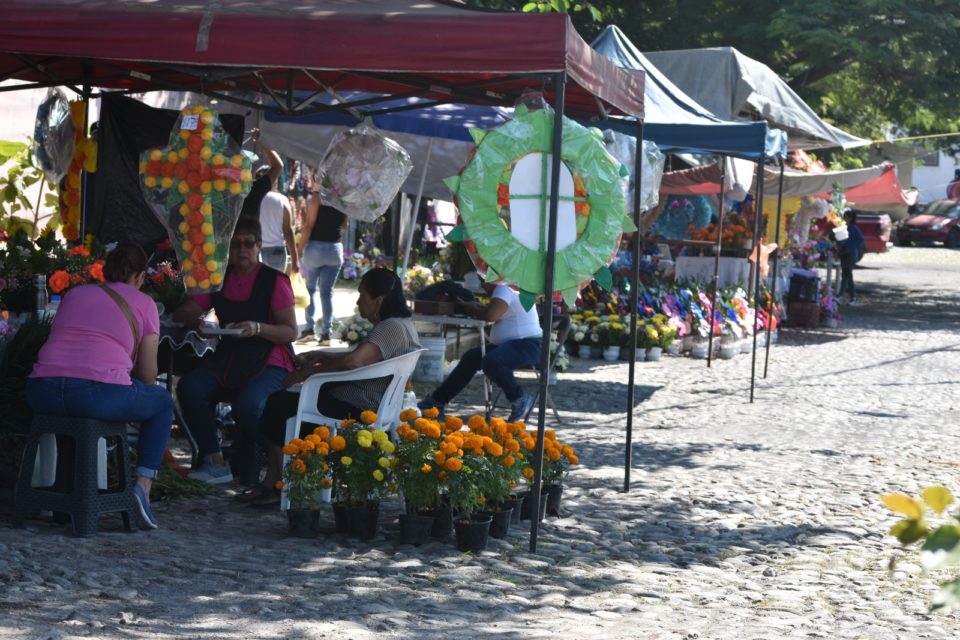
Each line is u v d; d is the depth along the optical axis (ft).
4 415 21.49
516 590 18.85
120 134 32.22
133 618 15.98
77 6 20.53
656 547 22.49
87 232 31.81
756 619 17.87
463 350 49.73
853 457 33.50
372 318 24.23
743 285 62.85
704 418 39.55
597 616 17.61
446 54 19.89
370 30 19.94
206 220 23.43
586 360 53.26
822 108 85.30
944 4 80.89
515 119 21.57
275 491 23.80
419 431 21.40
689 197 65.98
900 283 109.50
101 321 20.34
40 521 21.33
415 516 21.18
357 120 32.19
